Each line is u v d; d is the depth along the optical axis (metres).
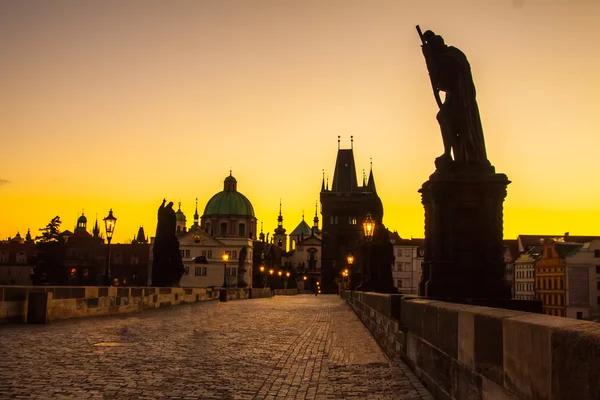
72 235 165.00
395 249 174.62
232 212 193.00
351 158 191.50
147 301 38.09
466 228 17.36
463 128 17.61
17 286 22.52
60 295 24.72
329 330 23.36
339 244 184.88
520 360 4.97
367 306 24.50
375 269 41.28
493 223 17.31
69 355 13.95
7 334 18.78
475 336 6.56
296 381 11.27
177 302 47.56
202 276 178.62
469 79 17.78
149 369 12.15
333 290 183.75
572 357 3.83
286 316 33.44
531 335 4.65
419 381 10.59
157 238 59.66
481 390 6.28
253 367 12.91
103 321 25.55
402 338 12.95
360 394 9.98
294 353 15.51
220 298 61.53
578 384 3.72
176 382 10.78
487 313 6.23
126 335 19.20
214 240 180.50
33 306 22.95
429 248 17.95
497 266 17.17
